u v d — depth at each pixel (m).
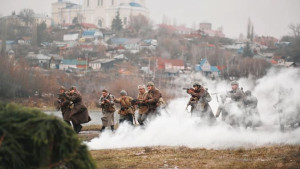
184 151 16.69
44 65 149.75
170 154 15.99
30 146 8.20
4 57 97.38
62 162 8.34
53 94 91.25
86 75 129.88
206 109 22.22
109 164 13.76
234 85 23.11
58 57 164.75
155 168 13.27
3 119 8.24
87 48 198.12
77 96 21.17
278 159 14.36
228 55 188.25
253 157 15.04
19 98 87.44
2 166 7.89
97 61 164.75
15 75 91.00
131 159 14.87
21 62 103.12
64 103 21.11
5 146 7.98
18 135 8.15
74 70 147.38
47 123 8.27
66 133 8.48
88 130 26.94
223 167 13.12
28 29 190.62
